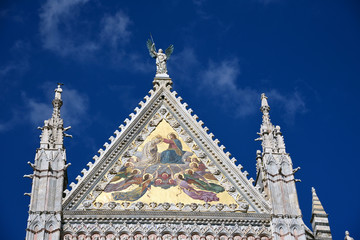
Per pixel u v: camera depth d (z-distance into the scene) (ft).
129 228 179.22
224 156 192.34
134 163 191.01
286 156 192.65
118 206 182.29
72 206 181.98
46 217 177.68
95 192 185.06
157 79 204.85
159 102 201.57
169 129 197.77
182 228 180.04
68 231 178.09
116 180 187.52
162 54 210.79
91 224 179.52
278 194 186.19
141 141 195.00
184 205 183.62
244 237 180.55
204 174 190.39
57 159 186.70
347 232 185.26
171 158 192.44
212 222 181.57
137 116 197.67
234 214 183.11
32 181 182.80
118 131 194.80
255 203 185.88
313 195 190.80
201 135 196.03
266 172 189.67
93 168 187.83
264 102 202.49
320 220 186.09
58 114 194.90
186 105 200.54
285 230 180.75
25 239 174.19
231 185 188.55
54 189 182.19
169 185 187.32
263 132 196.13
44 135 190.29
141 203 182.91
